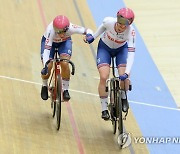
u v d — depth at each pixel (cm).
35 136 1619
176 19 2597
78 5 2694
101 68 1506
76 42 2280
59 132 1648
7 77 1955
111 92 1552
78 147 1583
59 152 1548
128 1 2791
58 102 1548
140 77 2048
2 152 1523
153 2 2786
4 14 2528
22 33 2336
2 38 2272
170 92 1959
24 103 1795
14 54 2138
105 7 2694
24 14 2542
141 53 2239
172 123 1770
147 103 1878
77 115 1755
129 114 1797
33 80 1953
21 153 1527
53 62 1609
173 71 2109
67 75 1581
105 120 1603
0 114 1719
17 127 1658
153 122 1764
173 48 2300
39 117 1725
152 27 2498
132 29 1467
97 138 1638
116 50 1538
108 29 1474
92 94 1897
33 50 2186
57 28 1445
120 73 1493
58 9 2627
